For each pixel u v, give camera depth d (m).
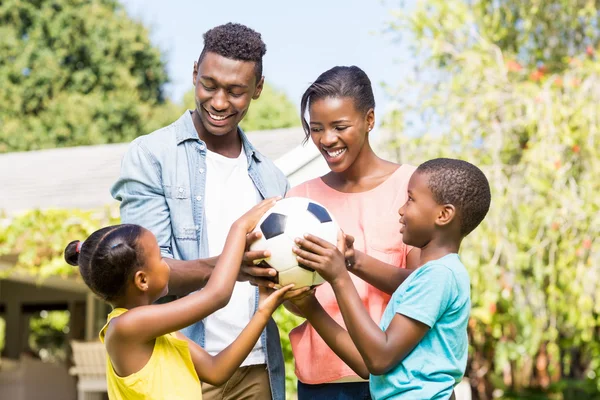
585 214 6.93
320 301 3.20
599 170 7.09
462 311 2.88
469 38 8.54
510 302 7.42
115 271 2.71
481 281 7.00
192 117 3.43
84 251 2.76
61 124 23.86
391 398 2.81
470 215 2.95
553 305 7.35
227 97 3.21
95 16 25.36
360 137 3.17
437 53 8.04
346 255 3.02
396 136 7.53
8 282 14.42
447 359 2.84
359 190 3.32
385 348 2.74
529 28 10.39
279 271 2.88
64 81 24.77
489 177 7.13
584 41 10.73
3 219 7.23
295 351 3.29
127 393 2.71
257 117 27.45
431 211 2.93
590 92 7.27
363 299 3.18
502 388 9.48
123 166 3.31
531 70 9.57
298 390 3.37
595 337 8.72
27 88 24.31
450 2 8.47
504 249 7.16
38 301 14.39
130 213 3.28
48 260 7.25
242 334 2.89
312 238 2.82
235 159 3.44
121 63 25.61
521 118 7.34
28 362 10.55
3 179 10.45
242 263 2.95
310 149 6.20
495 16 10.34
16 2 24.78
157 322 2.68
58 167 10.77
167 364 2.76
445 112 7.50
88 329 11.41
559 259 7.23
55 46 24.89
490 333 8.74
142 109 24.94
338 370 3.15
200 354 2.89
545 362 9.45
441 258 2.91
